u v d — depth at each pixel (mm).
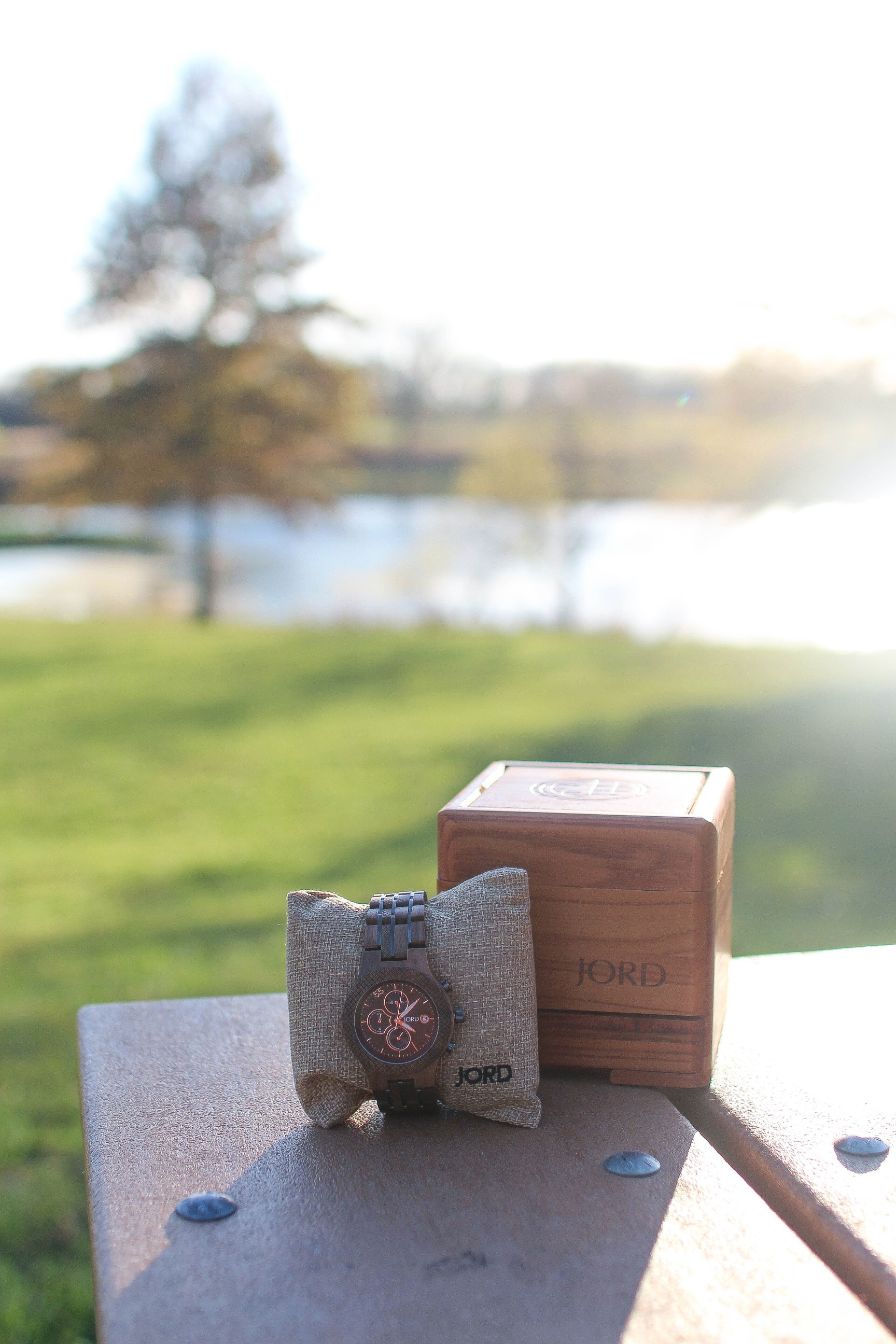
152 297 19328
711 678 10703
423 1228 1132
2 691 11109
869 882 4898
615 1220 1140
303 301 19516
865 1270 1066
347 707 10219
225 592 22938
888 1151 1276
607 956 1444
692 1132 1322
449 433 31453
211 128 19453
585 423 20594
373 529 31516
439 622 16734
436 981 1300
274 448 19812
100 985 3973
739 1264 1065
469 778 7484
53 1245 2465
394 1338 967
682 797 1555
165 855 5895
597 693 10359
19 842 6273
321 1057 1322
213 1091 1461
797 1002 1726
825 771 7008
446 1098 1345
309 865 5602
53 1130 2932
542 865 1446
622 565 22547
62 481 19609
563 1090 1441
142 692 11039
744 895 4738
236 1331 981
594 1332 971
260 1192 1207
